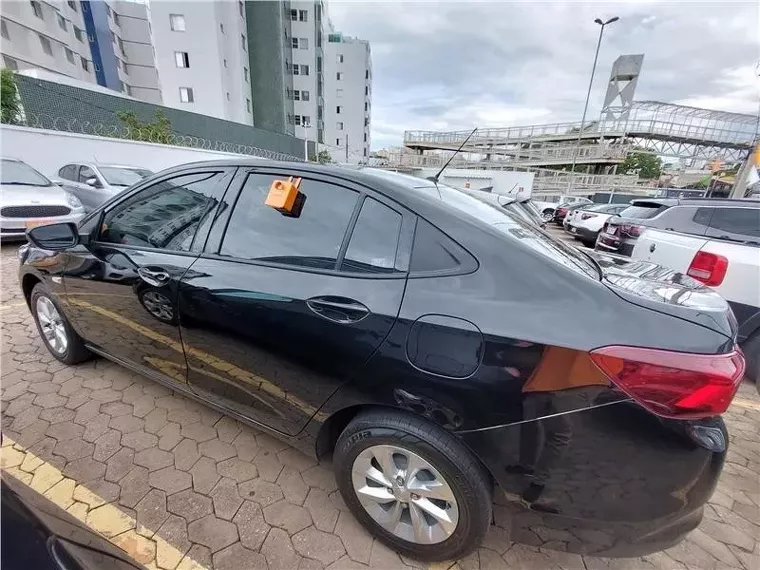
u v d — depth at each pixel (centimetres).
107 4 3638
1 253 561
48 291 256
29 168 648
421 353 135
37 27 2694
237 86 2889
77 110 1312
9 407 233
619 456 121
